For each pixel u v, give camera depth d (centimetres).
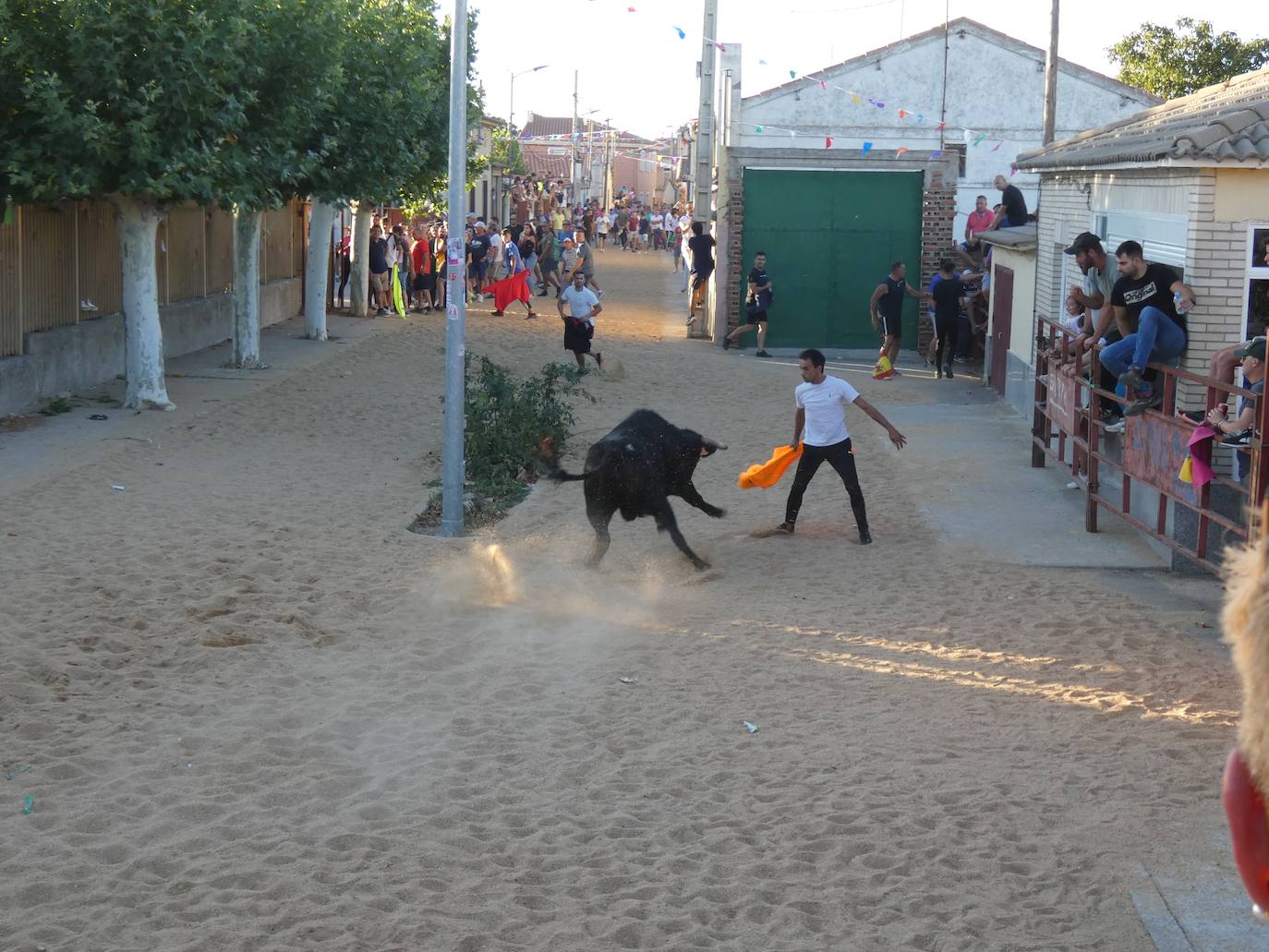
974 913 521
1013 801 626
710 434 1645
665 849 582
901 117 3741
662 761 679
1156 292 1109
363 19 2105
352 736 712
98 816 602
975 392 2084
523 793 640
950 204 2595
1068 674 813
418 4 2480
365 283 2948
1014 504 1278
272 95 1697
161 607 916
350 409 1777
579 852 577
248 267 2100
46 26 1454
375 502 1265
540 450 1071
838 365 2438
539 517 1234
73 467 1341
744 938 505
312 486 1323
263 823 604
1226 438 944
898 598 979
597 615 934
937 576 1038
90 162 1467
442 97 2594
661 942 502
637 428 1048
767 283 2523
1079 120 3881
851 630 903
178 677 794
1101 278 1353
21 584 951
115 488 1268
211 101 1512
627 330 2931
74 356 1803
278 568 1023
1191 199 1104
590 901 533
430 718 737
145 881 545
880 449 1566
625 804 627
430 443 1570
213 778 652
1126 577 1041
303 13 1667
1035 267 1750
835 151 2602
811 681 800
